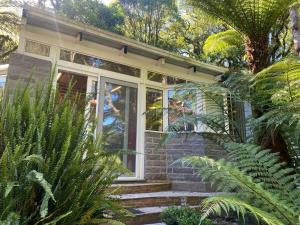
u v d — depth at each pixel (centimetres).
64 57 474
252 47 363
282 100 304
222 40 621
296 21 373
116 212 190
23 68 402
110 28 1072
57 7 998
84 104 213
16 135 163
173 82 612
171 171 557
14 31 847
